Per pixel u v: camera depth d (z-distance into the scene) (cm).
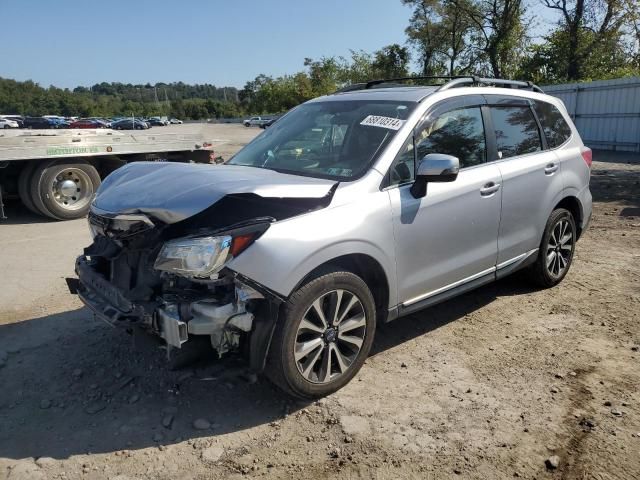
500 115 475
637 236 755
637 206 968
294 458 303
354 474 290
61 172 926
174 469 294
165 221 315
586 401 353
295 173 400
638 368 394
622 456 300
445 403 353
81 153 944
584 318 482
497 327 467
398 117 406
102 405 352
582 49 3203
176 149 1110
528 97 513
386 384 376
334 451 307
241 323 312
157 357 409
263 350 321
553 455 302
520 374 388
